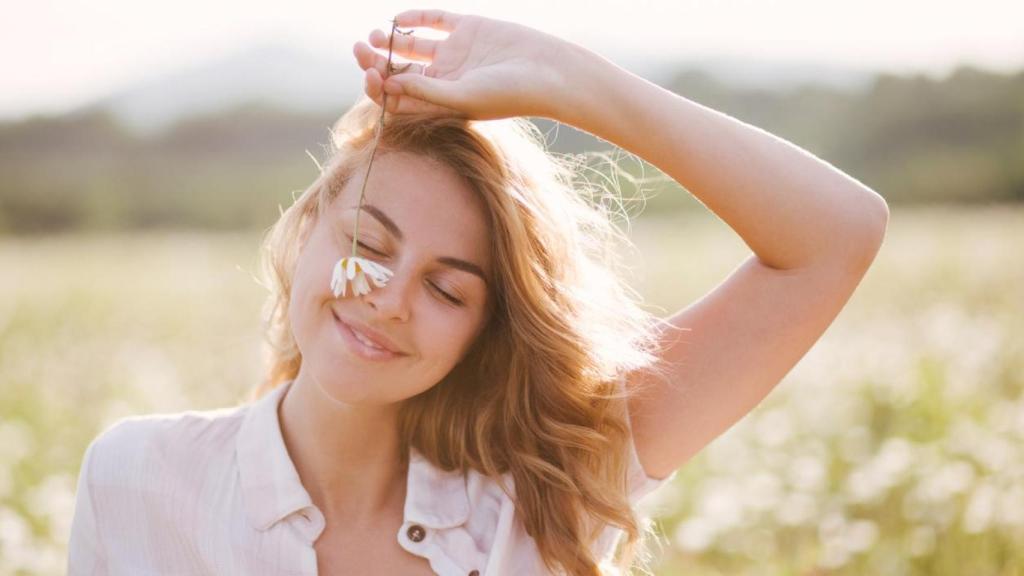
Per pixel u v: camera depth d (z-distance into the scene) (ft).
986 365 27.81
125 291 57.21
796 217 6.64
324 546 6.88
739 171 6.56
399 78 6.40
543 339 6.92
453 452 7.24
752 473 19.27
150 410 25.31
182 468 6.91
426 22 6.66
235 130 204.33
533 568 7.22
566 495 7.16
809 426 22.56
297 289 6.54
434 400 7.19
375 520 7.01
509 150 6.74
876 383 25.03
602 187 7.59
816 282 6.74
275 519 6.74
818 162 6.78
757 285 6.93
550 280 6.94
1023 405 22.09
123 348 36.22
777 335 6.88
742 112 178.91
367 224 6.36
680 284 49.90
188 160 186.91
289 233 7.41
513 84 6.34
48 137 211.00
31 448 20.74
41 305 50.62
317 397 6.82
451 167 6.53
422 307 6.40
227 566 6.74
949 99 164.66
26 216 132.05
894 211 112.37
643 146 6.55
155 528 6.86
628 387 7.22
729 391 7.04
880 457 18.79
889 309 41.96
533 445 7.21
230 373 31.01
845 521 16.67
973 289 47.03
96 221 130.00
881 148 161.99
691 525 15.92
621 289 7.31
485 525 7.19
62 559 14.14
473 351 7.20
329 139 7.18
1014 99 162.81
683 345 7.09
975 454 18.24
